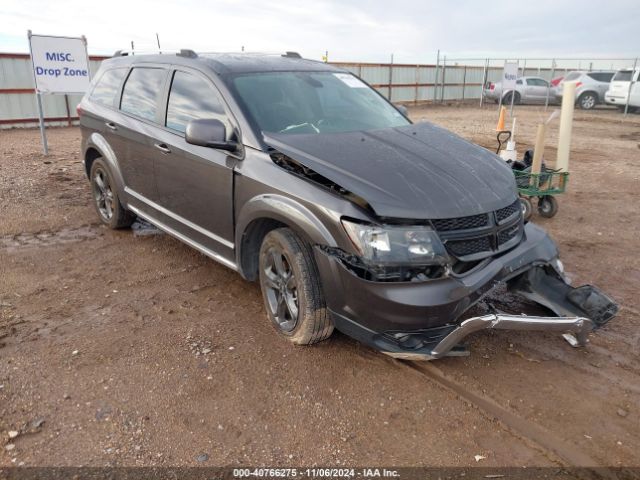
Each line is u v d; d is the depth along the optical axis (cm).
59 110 1681
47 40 992
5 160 1002
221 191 393
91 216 645
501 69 3331
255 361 346
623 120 2088
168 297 435
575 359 357
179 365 339
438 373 338
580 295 361
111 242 559
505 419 296
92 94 584
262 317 405
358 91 478
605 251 566
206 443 272
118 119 518
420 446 274
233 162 380
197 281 467
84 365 336
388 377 332
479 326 296
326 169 329
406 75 2883
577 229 643
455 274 306
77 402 300
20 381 318
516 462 264
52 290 443
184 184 434
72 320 393
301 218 324
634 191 841
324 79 466
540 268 384
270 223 371
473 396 316
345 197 314
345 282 308
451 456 267
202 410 297
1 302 418
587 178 939
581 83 2594
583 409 306
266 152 363
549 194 668
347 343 369
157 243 558
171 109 454
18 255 517
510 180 370
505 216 342
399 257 294
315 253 322
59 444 268
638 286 477
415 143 387
